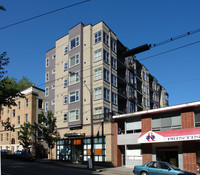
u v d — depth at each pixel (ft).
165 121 86.84
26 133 132.87
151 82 201.98
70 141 118.62
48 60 148.25
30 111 148.36
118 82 141.69
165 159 84.33
